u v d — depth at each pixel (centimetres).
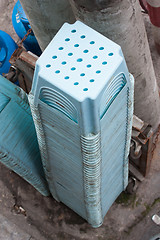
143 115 1019
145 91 930
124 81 555
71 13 864
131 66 827
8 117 729
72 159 679
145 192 1093
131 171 1074
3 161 788
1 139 733
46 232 1096
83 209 933
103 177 754
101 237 1066
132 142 903
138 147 901
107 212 1084
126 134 717
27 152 844
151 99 981
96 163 636
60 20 864
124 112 627
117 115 603
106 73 502
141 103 961
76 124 539
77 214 1095
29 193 1140
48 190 1069
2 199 1149
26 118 781
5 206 1141
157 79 1255
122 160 829
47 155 756
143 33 791
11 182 1159
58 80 503
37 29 923
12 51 1248
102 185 783
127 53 786
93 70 506
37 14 854
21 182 1152
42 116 604
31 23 913
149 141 890
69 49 527
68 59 519
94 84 494
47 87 520
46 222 1105
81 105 492
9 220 1123
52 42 534
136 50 796
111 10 662
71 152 651
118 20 689
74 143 605
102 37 534
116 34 724
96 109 505
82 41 531
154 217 916
